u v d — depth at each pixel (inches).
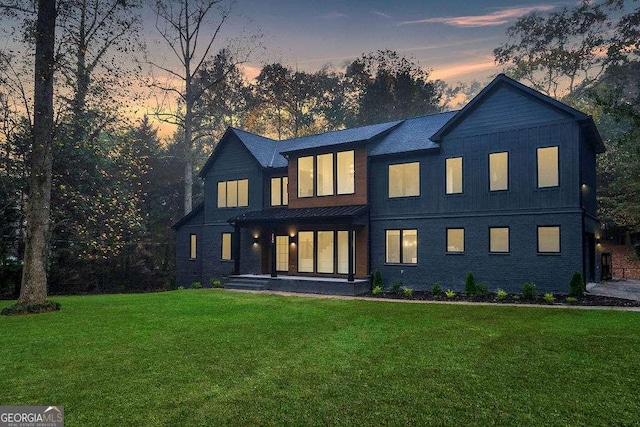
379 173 793.6
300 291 763.4
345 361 295.4
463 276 698.2
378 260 784.9
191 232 1058.7
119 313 504.7
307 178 866.1
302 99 1840.6
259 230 912.3
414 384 247.8
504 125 674.2
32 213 538.9
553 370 269.4
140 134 1346.0
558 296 600.4
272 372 272.1
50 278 897.5
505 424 194.9
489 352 313.0
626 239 1302.9
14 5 537.0
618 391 233.3
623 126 1334.9
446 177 724.0
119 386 247.3
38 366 286.4
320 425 195.3
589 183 716.0
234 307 551.8
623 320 420.5
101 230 800.3
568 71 1678.2
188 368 281.0
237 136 965.2
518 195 657.0
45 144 552.1
